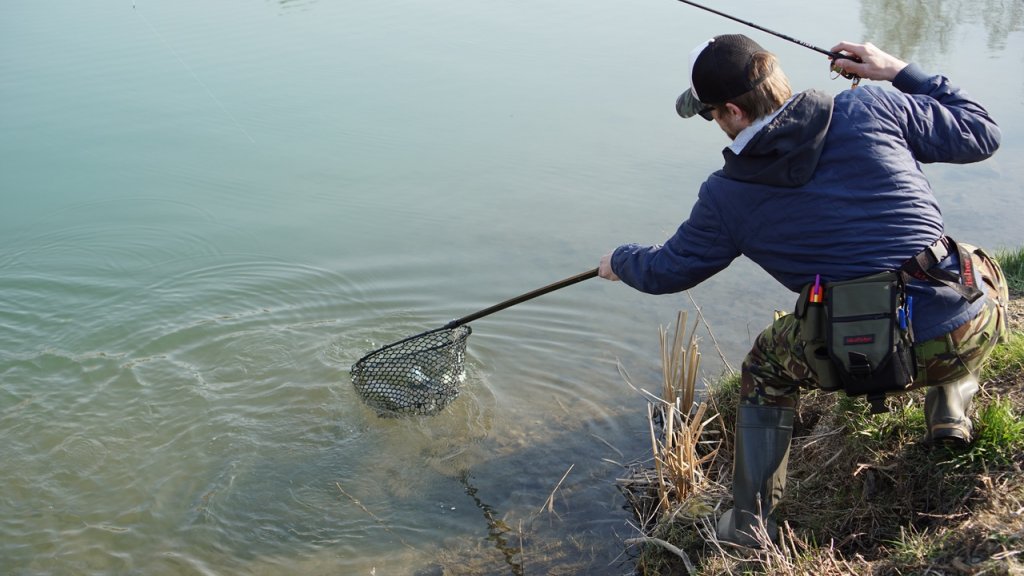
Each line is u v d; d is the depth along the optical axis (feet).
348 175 29.43
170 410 18.53
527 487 15.97
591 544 14.33
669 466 14.33
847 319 9.68
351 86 36.73
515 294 23.13
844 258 9.79
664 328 21.25
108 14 47.24
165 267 24.31
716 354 19.88
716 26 42.39
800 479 13.71
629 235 25.36
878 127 9.93
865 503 12.25
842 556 11.15
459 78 37.37
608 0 49.24
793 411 11.48
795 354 10.66
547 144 31.19
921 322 9.73
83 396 18.98
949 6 45.78
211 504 15.75
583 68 38.04
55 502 15.84
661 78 36.47
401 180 29.12
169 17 47.19
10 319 21.91
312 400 18.93
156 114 34.27
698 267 10.66
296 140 32.01
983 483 11.00
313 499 15.81
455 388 18.34
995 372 13.29
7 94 36.04
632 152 30.42
